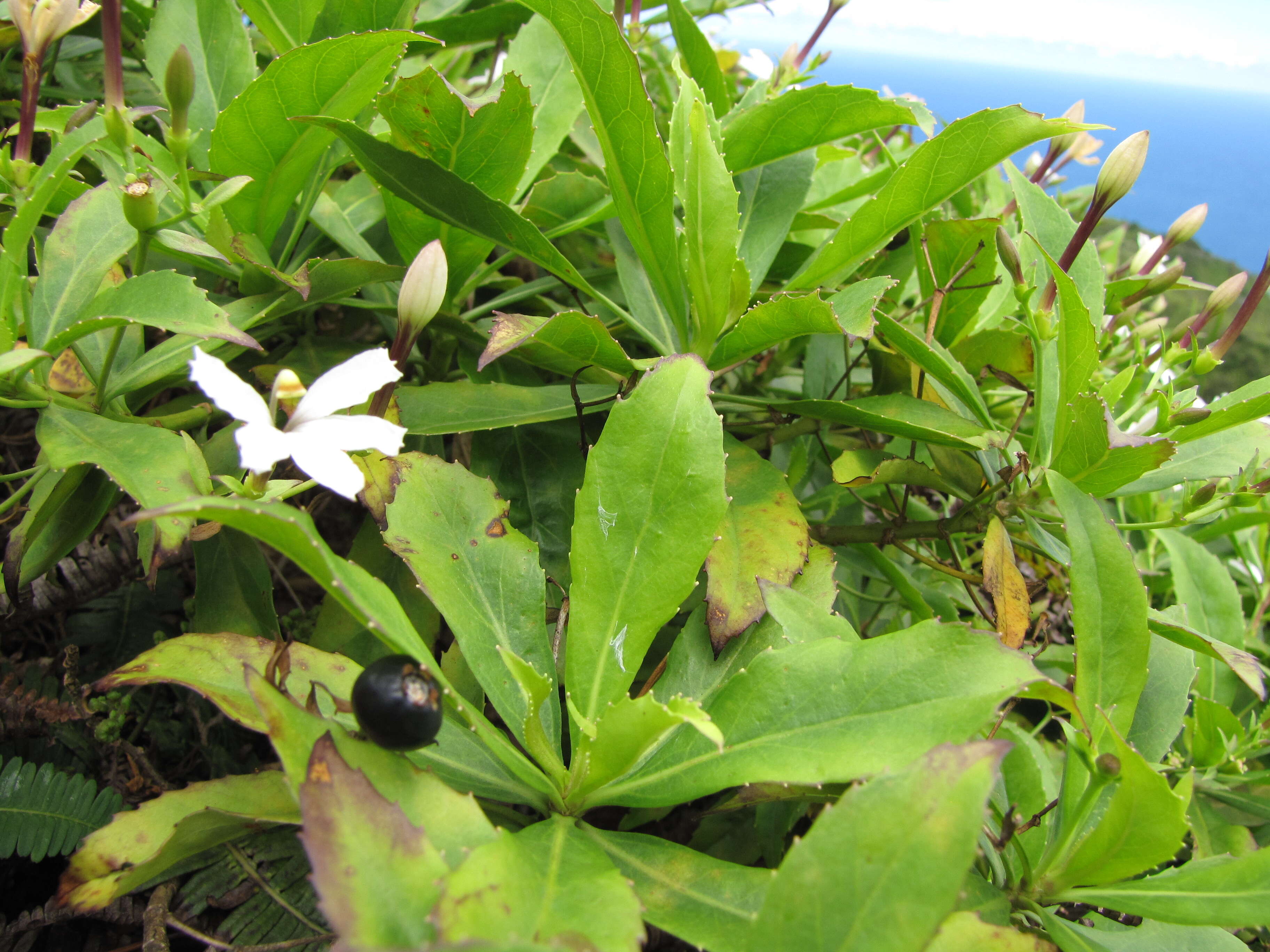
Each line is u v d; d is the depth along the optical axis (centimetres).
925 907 10
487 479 15
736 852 18
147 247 14
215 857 15
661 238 17
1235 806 19
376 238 21
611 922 11
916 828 10
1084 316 15
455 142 16
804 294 17
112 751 17
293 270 19
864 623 22
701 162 16
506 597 14
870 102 18
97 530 19
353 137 15
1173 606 22
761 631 15
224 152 16
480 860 10
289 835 15
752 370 23
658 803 13
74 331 13
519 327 14
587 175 21
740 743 13
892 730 12
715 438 14
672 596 14
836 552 20
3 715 17
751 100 22
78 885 12
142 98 22
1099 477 16
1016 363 20
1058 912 14
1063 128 16
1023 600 16
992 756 10
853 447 21
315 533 11
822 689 13
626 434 14
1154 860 12
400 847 10
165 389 17
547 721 14
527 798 13
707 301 17
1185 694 17
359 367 12
